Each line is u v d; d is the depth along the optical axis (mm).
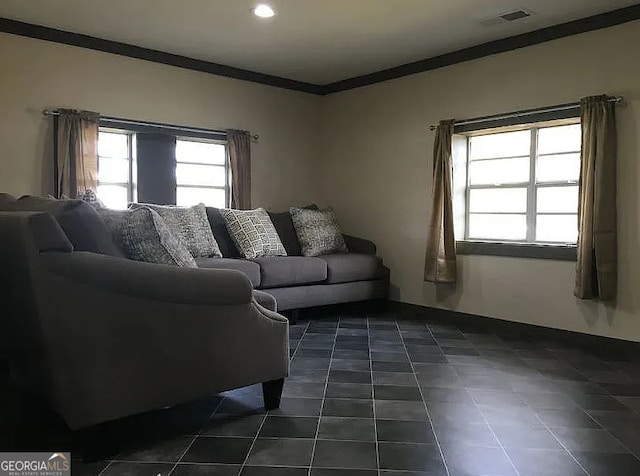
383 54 4562
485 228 4484
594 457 1977
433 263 4523
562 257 3807
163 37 4168
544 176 4086
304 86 5594
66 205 1954
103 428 1930
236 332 2234
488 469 1872
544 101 3908
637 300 3438
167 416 2340
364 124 5305
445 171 4449
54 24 3889
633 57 3443
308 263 4340
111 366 1899
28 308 1935
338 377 2920
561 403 2545
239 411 2406
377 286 4867
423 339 3854
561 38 3803
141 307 1959
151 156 4566
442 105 4602
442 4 3461
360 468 1866
